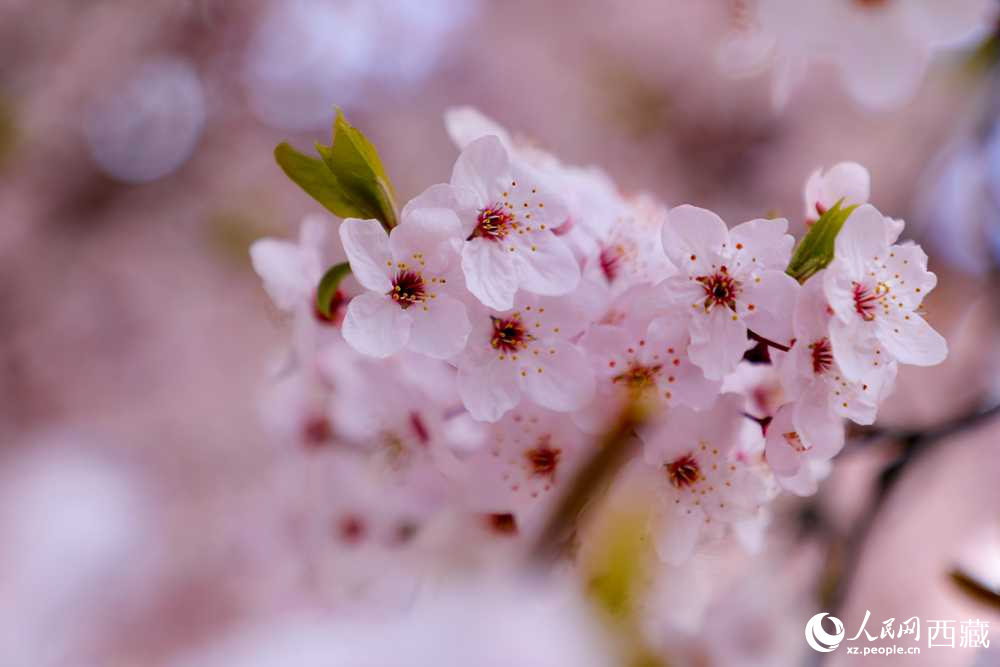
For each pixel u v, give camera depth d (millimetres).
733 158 1111
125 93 1030
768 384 337
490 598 266
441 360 344
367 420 359
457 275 326
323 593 361
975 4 371
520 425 331
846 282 322
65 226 1031
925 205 627
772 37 383
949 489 615
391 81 1101
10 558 646
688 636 354
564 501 295
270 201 1008
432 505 352
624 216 343
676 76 1141
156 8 1037
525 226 328
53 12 1010
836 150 1039
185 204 1047
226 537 774
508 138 358
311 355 355
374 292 324
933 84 511
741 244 326
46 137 995
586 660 260
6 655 583
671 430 324
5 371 973
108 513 719
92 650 630
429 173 1095
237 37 1047
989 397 404
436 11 1097
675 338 325
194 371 1027
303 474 374
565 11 1164
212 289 1065
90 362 1011
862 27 372
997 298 616
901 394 593
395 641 251
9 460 854
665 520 326
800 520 421
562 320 329
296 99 1072
